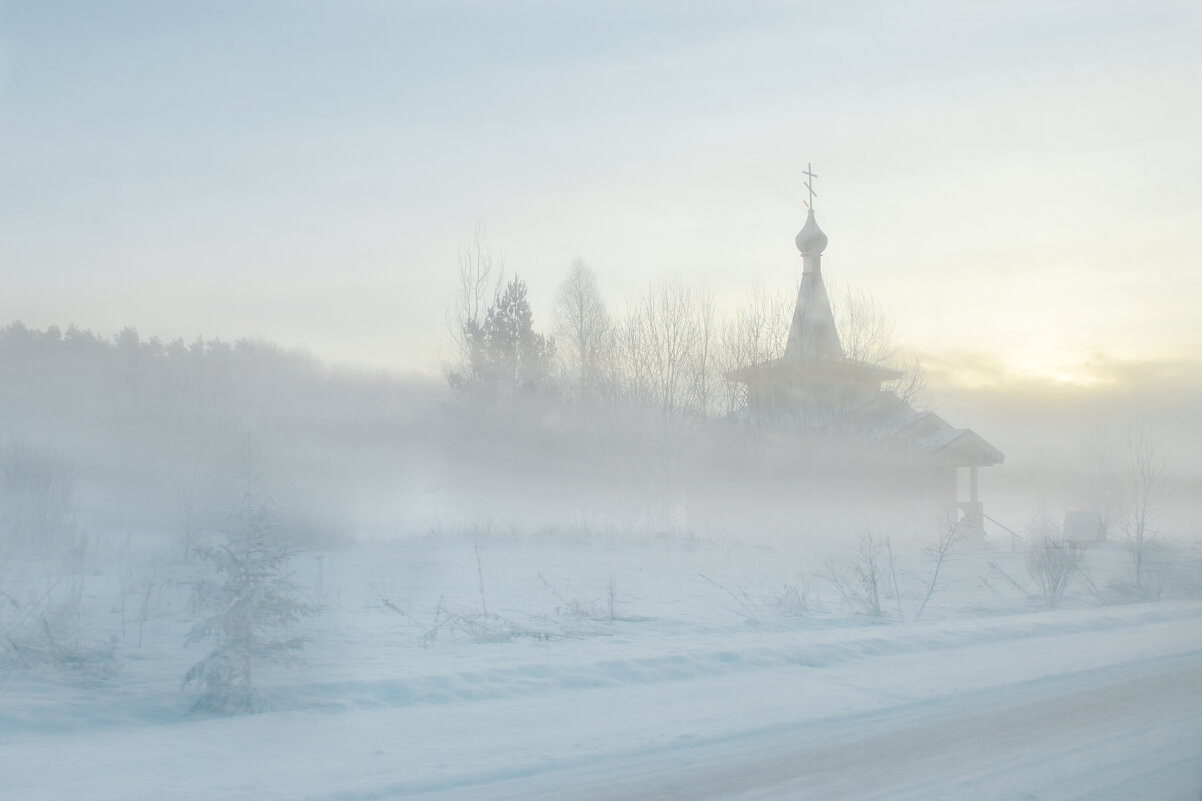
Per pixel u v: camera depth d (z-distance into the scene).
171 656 11.56
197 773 6.99
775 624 16.06
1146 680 11.82
